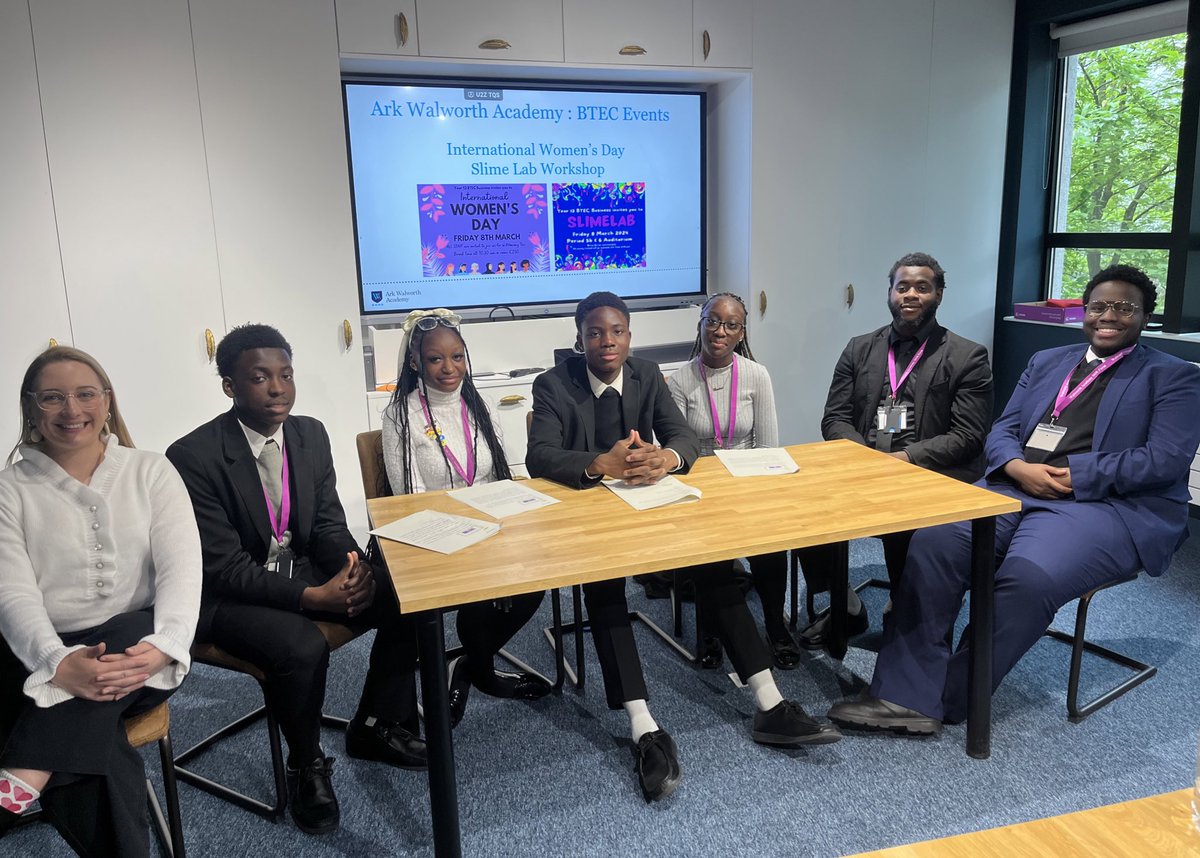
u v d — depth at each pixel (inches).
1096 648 105.3
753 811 79.0
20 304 123.3
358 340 143.0
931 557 91.0
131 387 130.9
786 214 165.8
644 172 166.6
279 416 83.1
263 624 76.9
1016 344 182.1
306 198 135.7
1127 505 95.3
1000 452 104.3
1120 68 165.0
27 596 66.1
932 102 171.8
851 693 99.3
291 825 79.0
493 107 153.8
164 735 68.4
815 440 178.1
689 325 168.7
